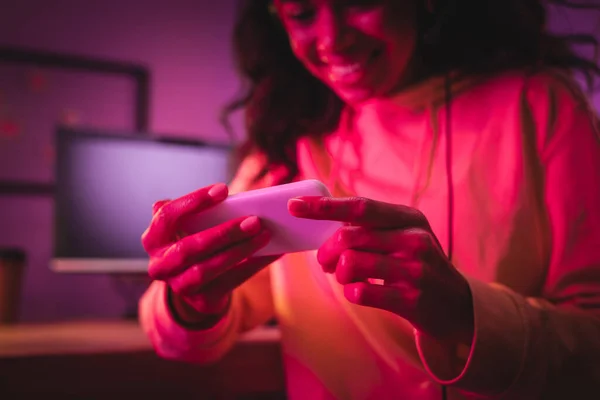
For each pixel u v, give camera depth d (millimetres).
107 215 1613
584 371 514
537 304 541
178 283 548
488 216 614
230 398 1130
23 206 1904
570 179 575
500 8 692
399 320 619
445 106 676
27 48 1927
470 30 700
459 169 640
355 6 595
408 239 466
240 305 786
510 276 604
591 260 553
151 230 555
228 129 1000
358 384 656
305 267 693
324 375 679
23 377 966
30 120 1928
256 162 840
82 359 1013
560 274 572
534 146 611
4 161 1889
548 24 772
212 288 598
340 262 471
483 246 614
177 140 1697
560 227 575
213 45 2242
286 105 805
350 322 660
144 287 2041
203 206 537
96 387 1019
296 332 705
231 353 1134
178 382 1087
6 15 1906
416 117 692
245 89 941
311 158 771
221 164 1744
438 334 500
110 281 2004
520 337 498
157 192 1667
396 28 608
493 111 646
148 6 2131
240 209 542
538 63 672
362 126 734
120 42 2074
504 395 512
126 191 1637
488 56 693
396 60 629
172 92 2152
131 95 2076
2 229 1870
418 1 675
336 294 666
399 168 682
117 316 1988
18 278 1556
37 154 1934
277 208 531
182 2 2193
